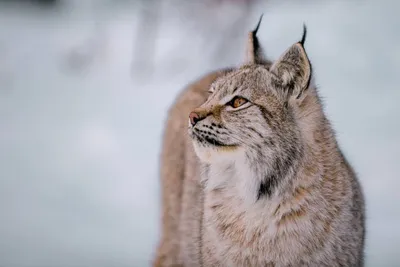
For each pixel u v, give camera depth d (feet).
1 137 50.55
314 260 23.81
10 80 62.39
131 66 61.93
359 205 25.54
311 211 23.79
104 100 57.21
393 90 52.42
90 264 33.50
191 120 23.99
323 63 56.85
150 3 64.80
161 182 30.40
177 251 28.94
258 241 23.97
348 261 24.29
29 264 33.45
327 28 63.36
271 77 23.99
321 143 24.45
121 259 34.06
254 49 26.30
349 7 68.08
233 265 24.39
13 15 79.82
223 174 24.41
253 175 23.82
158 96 57.26
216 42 61.93
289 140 23.72
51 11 81.35
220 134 23.75
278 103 23.85
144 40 62.95
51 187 42.86
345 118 47.80
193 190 27.22
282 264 23.93
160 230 30.40
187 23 64.64
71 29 73.51
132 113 54.49
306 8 68.08
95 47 66.90
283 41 59.72
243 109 23.72
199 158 25.40
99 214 39.22
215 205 24.63
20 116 54.85
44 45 69.97
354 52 58.80
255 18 63.93
